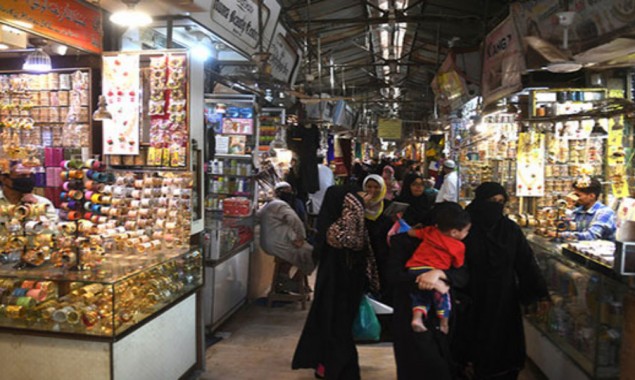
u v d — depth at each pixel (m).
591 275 2.84
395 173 7.44
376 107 21.05
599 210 3.65
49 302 2.65
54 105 3.42
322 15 7.86
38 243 2.79
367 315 3.41
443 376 2.62
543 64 4.07
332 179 7.91
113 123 3.30
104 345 2.55
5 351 2.68
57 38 2.86
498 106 5.57
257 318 4.98
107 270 2.83
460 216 2.62
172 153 3.27
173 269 3.19
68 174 2.87
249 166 5.80
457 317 3.16
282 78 6.53
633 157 4.27
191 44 4.42
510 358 3.09
